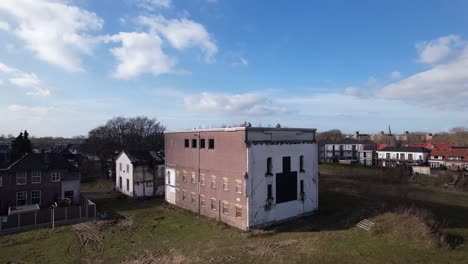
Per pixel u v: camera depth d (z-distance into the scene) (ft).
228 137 107.76
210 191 116.26
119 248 85.56
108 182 211.41
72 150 367.66
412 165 254.68
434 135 461.78
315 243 85.40
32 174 128.88
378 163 311.06
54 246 87.30
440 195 163.53
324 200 139.85
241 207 101.55
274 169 107.65
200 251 81.92
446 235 86.63
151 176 160.45
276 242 87.51
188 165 129.29
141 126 294.46
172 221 112.68
